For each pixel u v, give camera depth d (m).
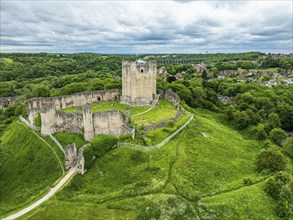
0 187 59.78
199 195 49.72
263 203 50.59
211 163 62.56
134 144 61.34
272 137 89.38
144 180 52.03
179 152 62.94
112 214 43.41
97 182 52.41
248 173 63.56
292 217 48.22
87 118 63.03
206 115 110.75
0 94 167.38
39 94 111.44
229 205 47.88
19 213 43.16
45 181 54.69
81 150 55.81
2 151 72.69
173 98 97.38
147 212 43.12
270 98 133.38
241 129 100.56
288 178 57.22
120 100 97.88
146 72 88.69
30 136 74.69
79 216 42.66
